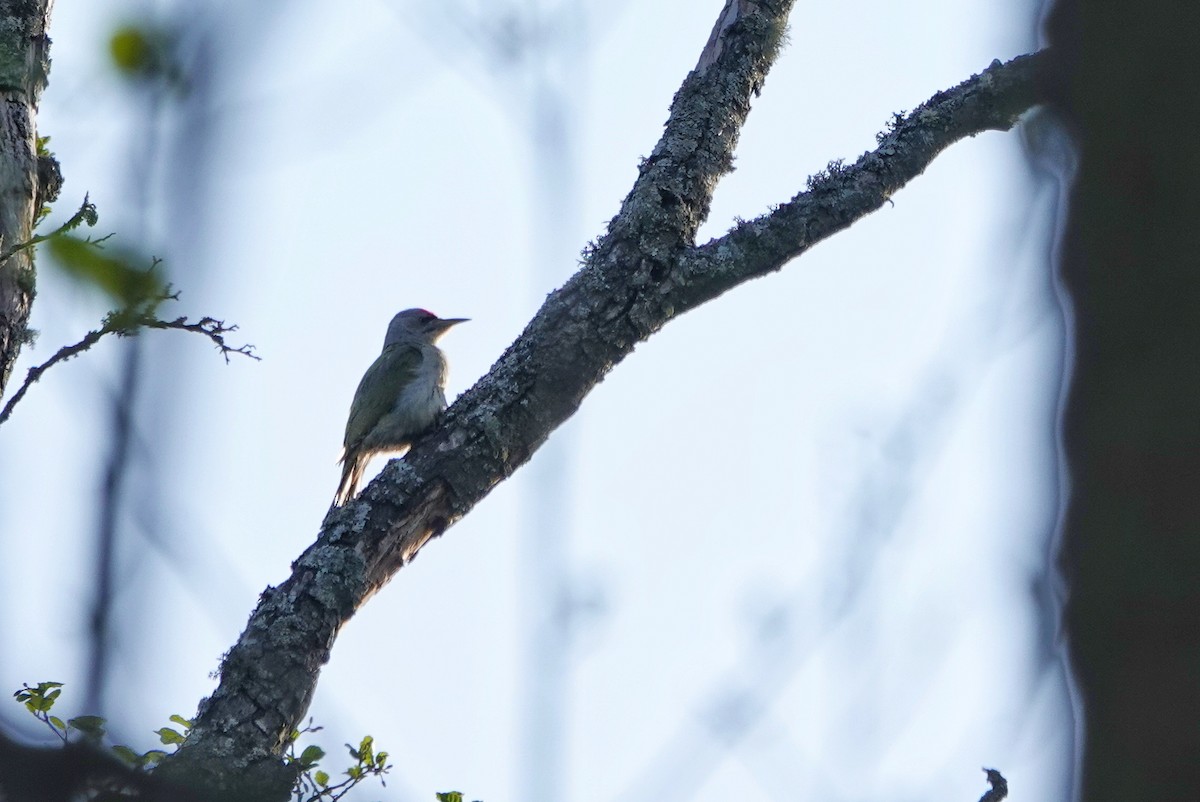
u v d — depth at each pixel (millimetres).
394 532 11367
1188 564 5137
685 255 12344
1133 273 5434
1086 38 5762
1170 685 5070
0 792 4141
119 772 4434
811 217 12430
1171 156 5434
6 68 9766
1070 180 5824
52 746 4281
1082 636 5352
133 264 4898
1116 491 5324
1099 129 5613
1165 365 5312
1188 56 5473
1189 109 5441
